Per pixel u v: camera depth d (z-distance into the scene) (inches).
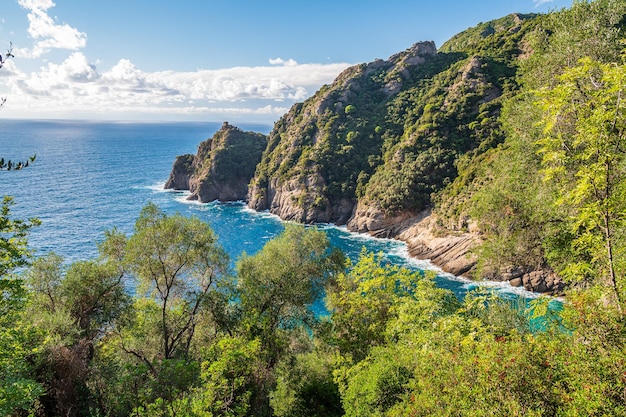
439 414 376.8
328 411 906.7
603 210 449.4
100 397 834.2
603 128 435.2
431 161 3794.3
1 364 602.2
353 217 4158.5
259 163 5634.8
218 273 1107.9
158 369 839.7
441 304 785.6
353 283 1122.7
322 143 4896.7
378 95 5669.3
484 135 3853.3
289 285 1096.8
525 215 951.6
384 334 877.2
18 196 5012.3
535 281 2223.2
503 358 361.4
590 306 379.9
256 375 900.0
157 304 1150.3
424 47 6127.0
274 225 4284.0
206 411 565.6
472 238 2815.0
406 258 3112.7
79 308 989.8
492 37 5305.1
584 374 327.0
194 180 5782.5
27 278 940.6
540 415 318.0
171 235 982.4
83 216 4170.8
